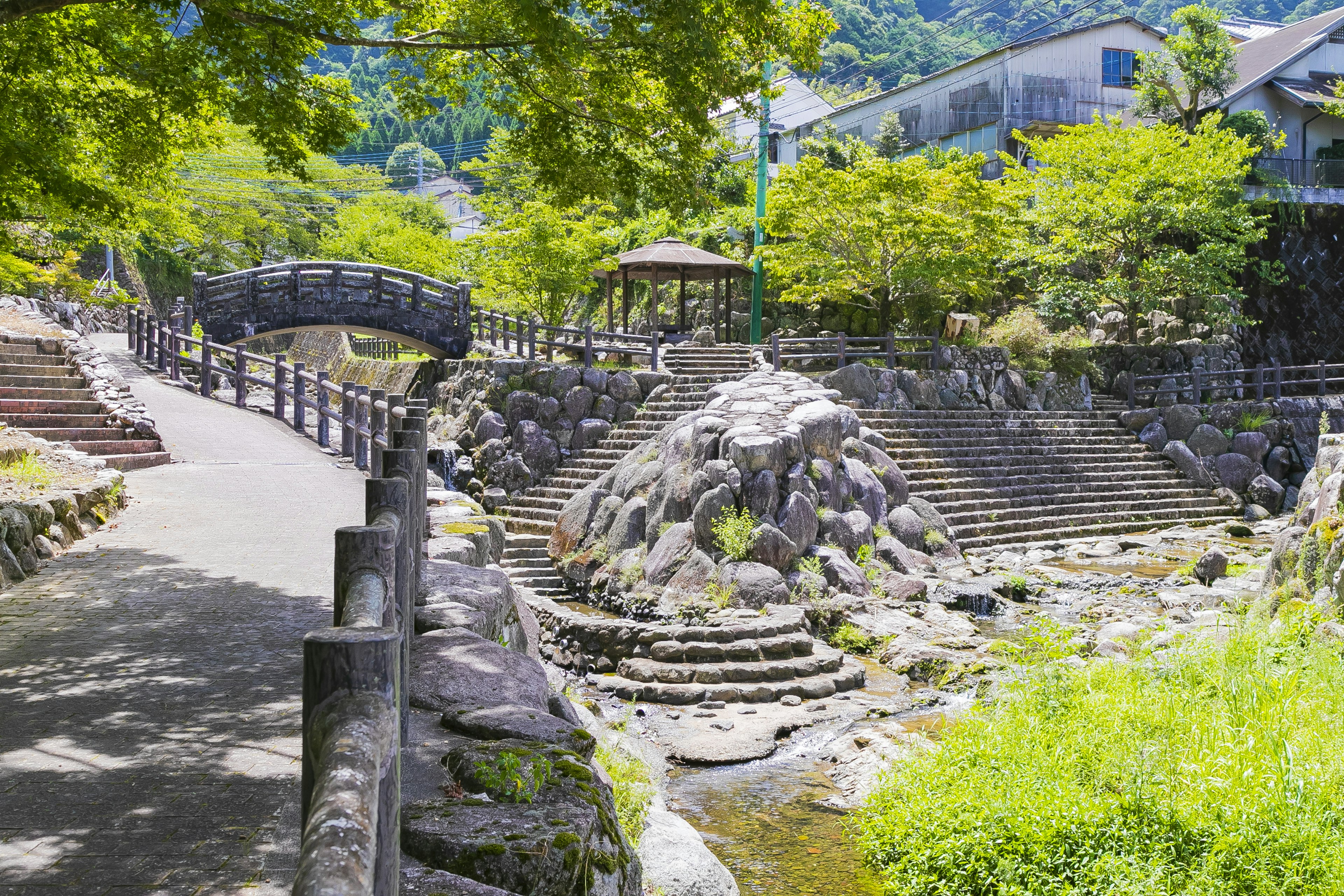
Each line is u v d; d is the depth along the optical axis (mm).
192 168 33469
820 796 8008
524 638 6625
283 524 9430
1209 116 29156
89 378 14523
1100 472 23328
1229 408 24625
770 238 30562
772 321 32094
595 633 12320
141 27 7285
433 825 2838
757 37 7785
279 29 7113
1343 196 32344
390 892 1589
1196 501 23000
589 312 40031
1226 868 5148
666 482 15984
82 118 8016
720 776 8508
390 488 3453
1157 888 5094
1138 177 28094
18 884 2748
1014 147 36156
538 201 28328
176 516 9750
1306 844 5098
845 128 42250
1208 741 6262
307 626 5875
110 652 5297
